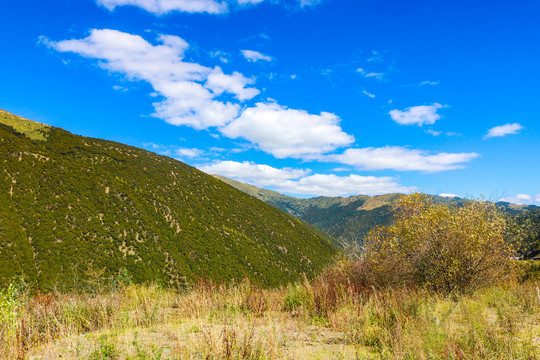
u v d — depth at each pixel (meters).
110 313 5.81
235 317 5.29
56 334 4.53
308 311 6.53
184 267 60.06
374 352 4.01
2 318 3.91
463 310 5.52
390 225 10.96
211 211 91.56
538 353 3.47
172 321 5.89
